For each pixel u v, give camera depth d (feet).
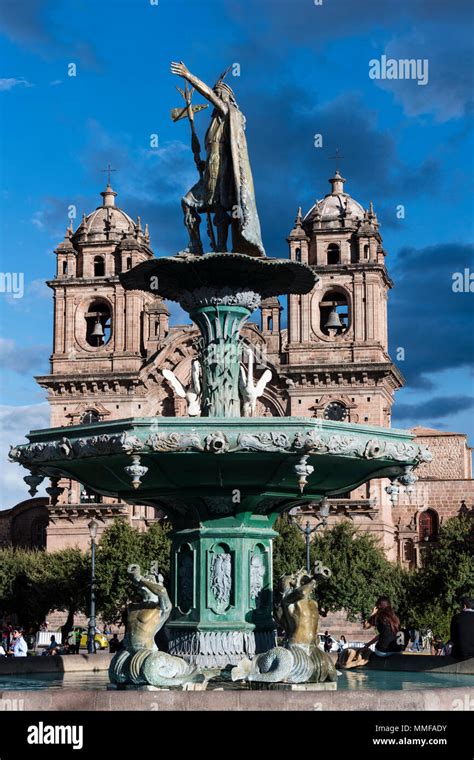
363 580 248.11
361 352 298.15
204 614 68.69
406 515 328.08
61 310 314.96
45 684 73.51
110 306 313.53
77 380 305.94
